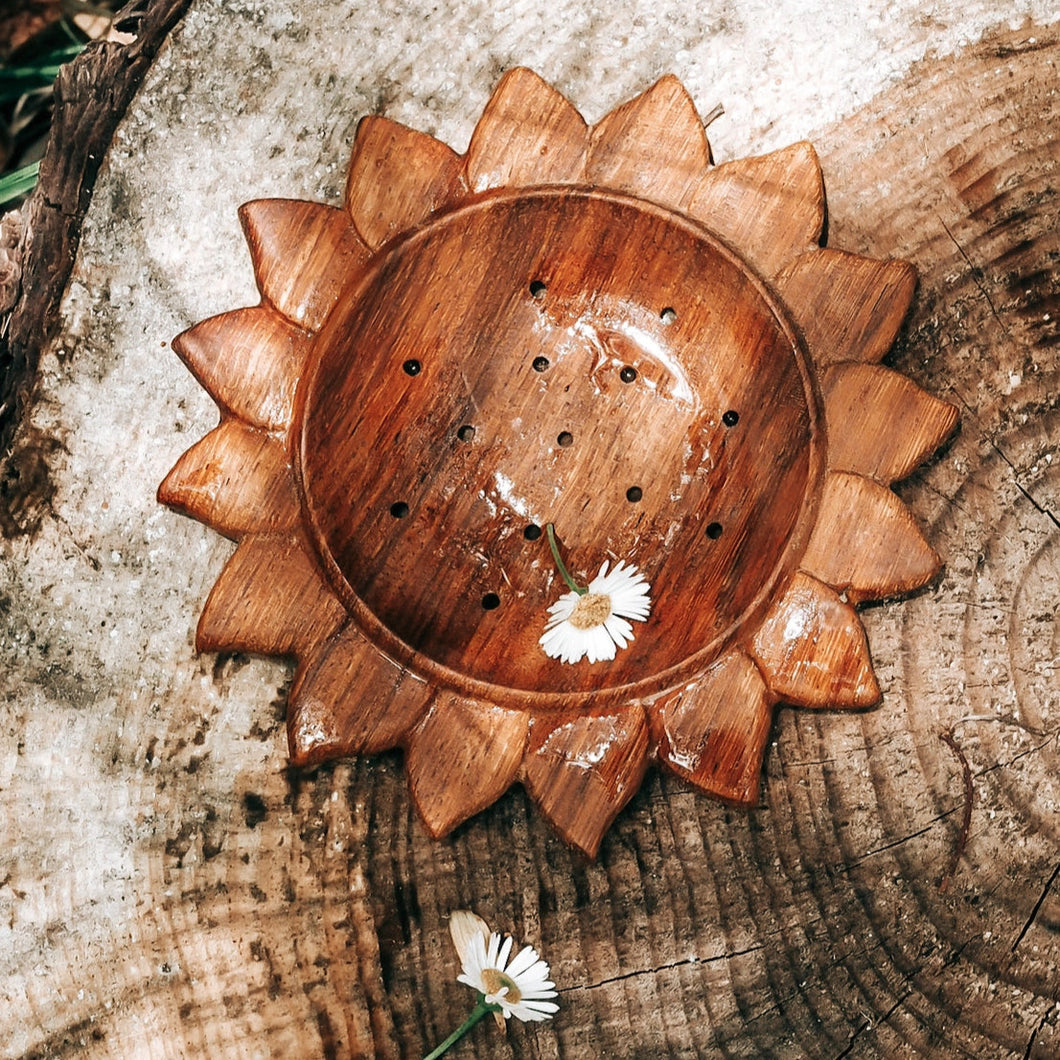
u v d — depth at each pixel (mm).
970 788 279
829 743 280
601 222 281
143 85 285
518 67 279
